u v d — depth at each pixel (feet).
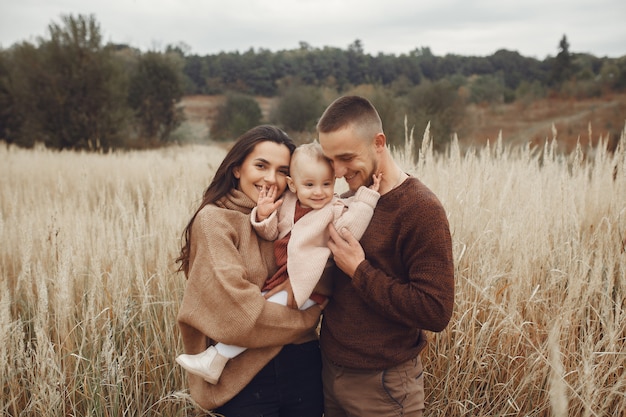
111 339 8.46
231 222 6.29
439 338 8.90
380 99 54.49
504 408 7.98
